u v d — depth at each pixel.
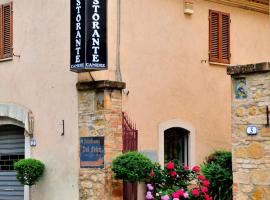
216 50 16.56
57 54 14.79
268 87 10.90
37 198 15.02
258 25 17.66
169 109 15.35
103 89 13.55
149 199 13.47
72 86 14.30
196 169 14.04
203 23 16.28
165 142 15.52
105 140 13.45
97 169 13.57
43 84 15.12
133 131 14.00
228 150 16.22
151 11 15.16
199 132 15.97
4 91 16.22
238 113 11.30
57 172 14.56
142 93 14.81
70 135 14.29
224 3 16.81
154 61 15.13
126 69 14.52
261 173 10.90
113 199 13.39
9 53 16.11
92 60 13.33
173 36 15.59
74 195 14.05
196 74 16.02
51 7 15.04
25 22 15.73
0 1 16.48
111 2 14.33
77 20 13.48
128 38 14.62
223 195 12.75
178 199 13.11
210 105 16.27
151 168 13.15
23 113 15.52
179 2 15.80
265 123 10.90
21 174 14.52
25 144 15.51
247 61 17.27
